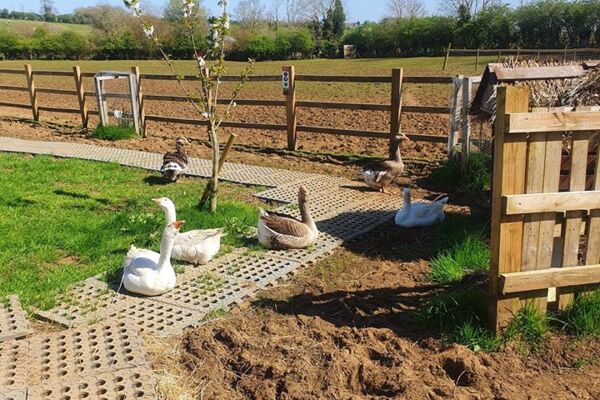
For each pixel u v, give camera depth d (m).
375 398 3.87
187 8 7.22
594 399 3.82
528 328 4.45
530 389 3.93
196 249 5.91
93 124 16.64
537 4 46.50
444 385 3.95
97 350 4.29
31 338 4.45
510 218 4.26
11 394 3.72
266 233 6.41
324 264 6.14
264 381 4.04
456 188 8.97
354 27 65.25
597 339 4.44
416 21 53.38
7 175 10.00
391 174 8.84
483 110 7.39
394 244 6.74
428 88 23.00
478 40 49.16
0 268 5.93
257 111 18.75
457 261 5.86
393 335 4.61
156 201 5.82
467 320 4.66
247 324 4.87
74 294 5.37
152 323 4.85
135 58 57.34
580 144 4.26
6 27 65.62
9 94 25.47
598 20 43.22
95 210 8.02
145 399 3.74
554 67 6.85
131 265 5.40
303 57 59.38
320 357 4.31
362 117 16.61
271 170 10.52
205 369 4.23
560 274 4.42
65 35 57.50
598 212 4.42
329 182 9.59
